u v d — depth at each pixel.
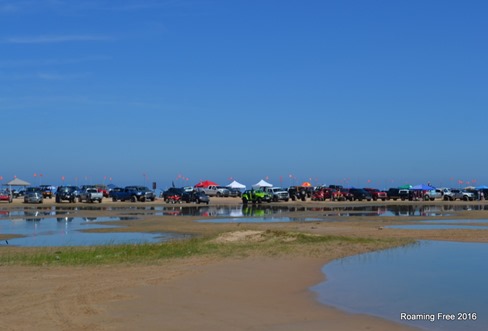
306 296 12.48
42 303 11.59
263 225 34.16
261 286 13.60
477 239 24.64
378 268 16.41
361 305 11.61
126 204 68.81
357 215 45.78
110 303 11.62
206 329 9.71
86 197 72.50
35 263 17.77
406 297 12.40
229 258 18.61
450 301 12.00
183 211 53.06
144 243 24.72
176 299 12.06
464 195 84.38
